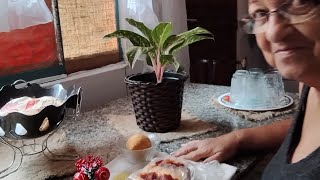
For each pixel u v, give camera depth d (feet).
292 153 2.16
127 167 2.91
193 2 7.03
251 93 4.24
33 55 4.36
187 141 3.40
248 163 3.00
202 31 3.48
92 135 3.57
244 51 7.16
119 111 4.26
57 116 2.96
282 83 4.39
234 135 3.20
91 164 2.58
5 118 2.79
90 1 4.89
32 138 2.92
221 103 4.33
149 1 5.09
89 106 4.84
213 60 6.89
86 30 4.91
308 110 2.24
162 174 2.57
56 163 2.99
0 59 4.07
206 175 2.72
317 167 1.78
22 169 2.90
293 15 1.50
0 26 3.51
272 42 1.62
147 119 3.56
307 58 1.56
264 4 1.63
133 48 3.50
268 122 3.79
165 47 3.54
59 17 4.58
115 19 5.25
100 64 5.14
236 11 6.90
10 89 3.33
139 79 3.76
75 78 4.68
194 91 4.98
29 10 3.76
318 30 1.49
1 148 3.32
